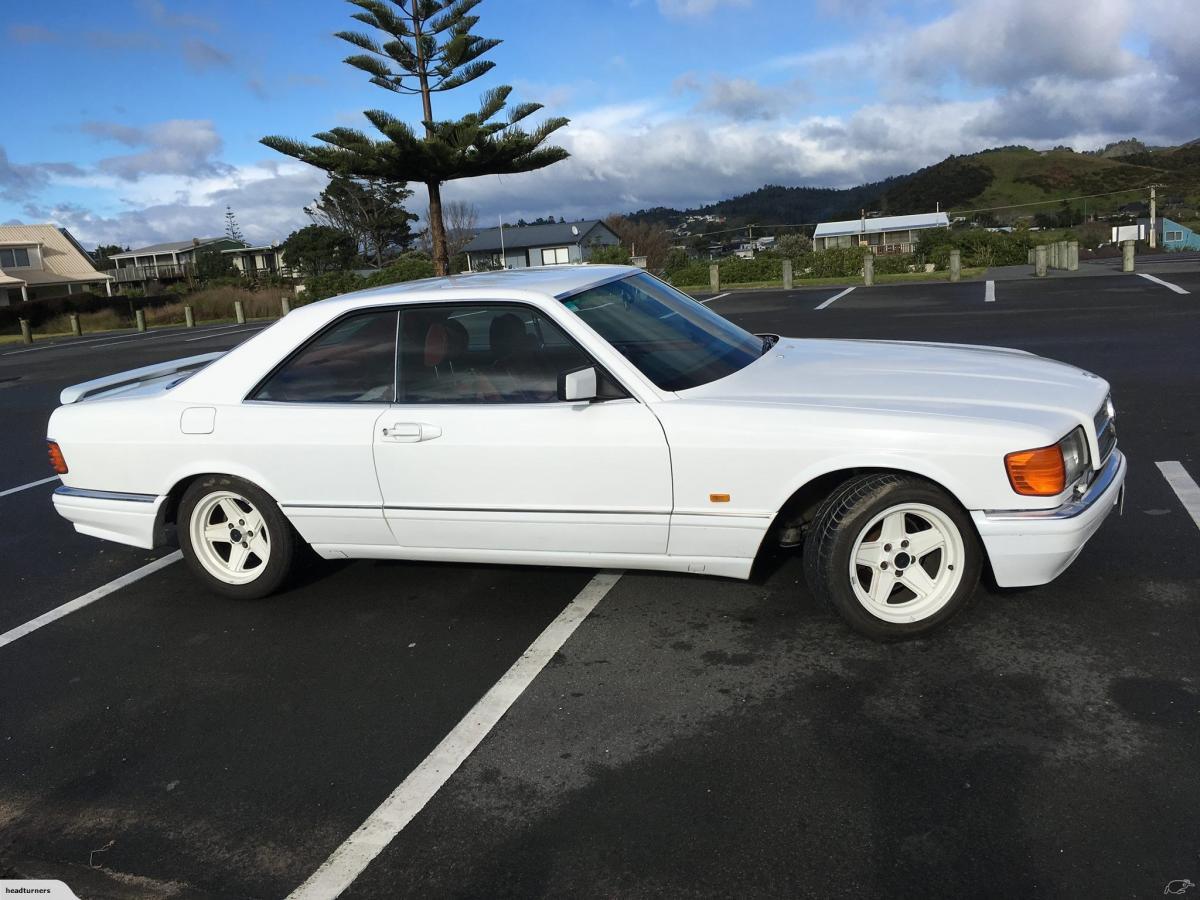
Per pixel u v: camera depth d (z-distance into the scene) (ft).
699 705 10.61
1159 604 12.18
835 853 7.99
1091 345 34.12
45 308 139.33
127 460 14.29
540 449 12.15
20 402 43.42
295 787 9.68
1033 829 8.07
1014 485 10.78
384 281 127.13
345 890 8.07
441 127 79.00
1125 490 17.06
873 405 11.52
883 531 11.44
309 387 13.51
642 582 14.30
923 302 57.93
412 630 13.26
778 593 13.47
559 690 11.23
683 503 11.86
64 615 14.93
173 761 10.37
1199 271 61.52
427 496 12.87
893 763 9.20
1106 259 89.40
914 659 11.24
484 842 8.55
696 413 11.69
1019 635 11.62
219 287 166.71
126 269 250.98
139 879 8.45
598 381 12.14
